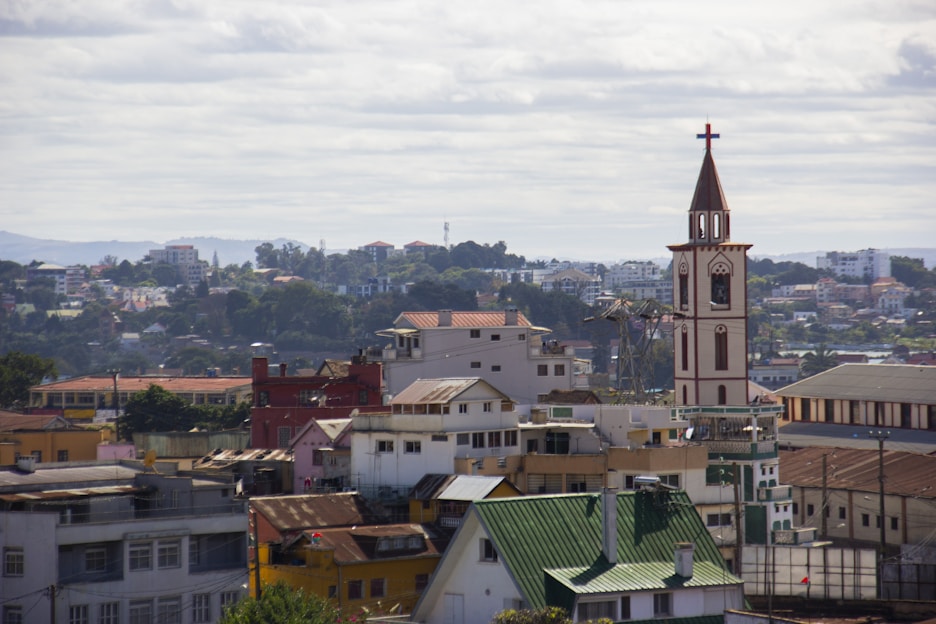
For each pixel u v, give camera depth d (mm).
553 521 136000
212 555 149500
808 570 161375
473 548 134875
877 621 147750
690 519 142125
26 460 158000
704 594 135250
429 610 137250
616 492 136500
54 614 138000
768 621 129500
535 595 129875
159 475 155250
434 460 194125
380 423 199125
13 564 141125
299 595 137500
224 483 155500
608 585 131125
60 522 142625
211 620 147625
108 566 143375
